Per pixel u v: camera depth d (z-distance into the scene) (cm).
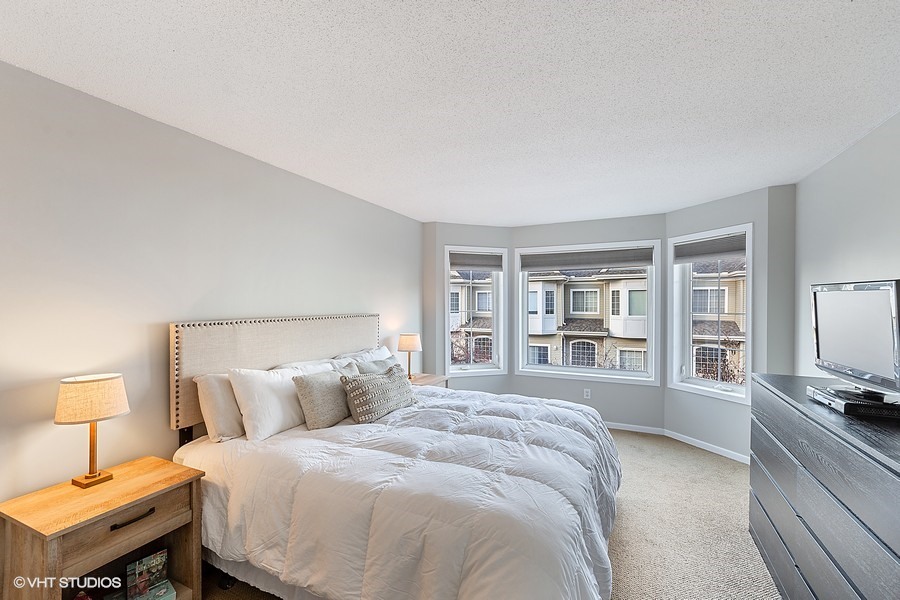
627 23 150
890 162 227
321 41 162
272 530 184
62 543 154
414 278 489
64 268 198
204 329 251
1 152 178
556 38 159
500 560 141
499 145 268
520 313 531
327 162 301
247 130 247
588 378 494
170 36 160
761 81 190
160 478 195
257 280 295
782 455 201
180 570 202
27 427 186
